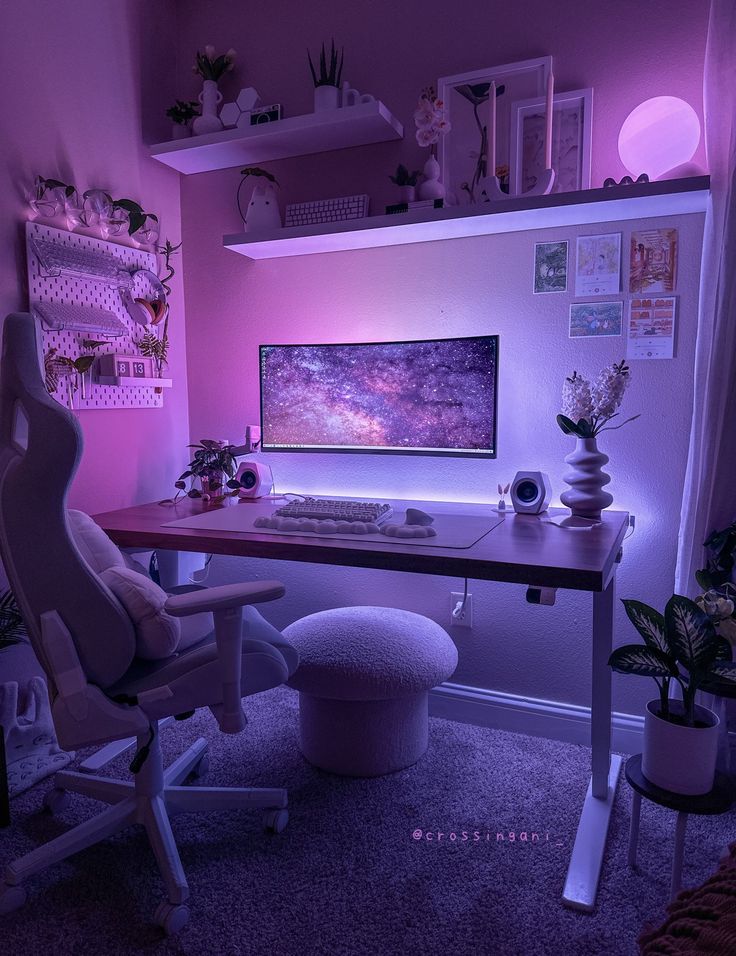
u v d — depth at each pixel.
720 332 1.62
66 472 1.12
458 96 2.00
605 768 1.63
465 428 1.96
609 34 1.82
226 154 2.23
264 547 1.52
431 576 2.21
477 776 1.81
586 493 1.73
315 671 1.71
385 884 1.39
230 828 1.60
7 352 1.15
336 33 2.17
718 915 0.54
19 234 1.86
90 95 2.08
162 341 2.36
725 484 1.69
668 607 1.28
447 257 2.08
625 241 1.85
